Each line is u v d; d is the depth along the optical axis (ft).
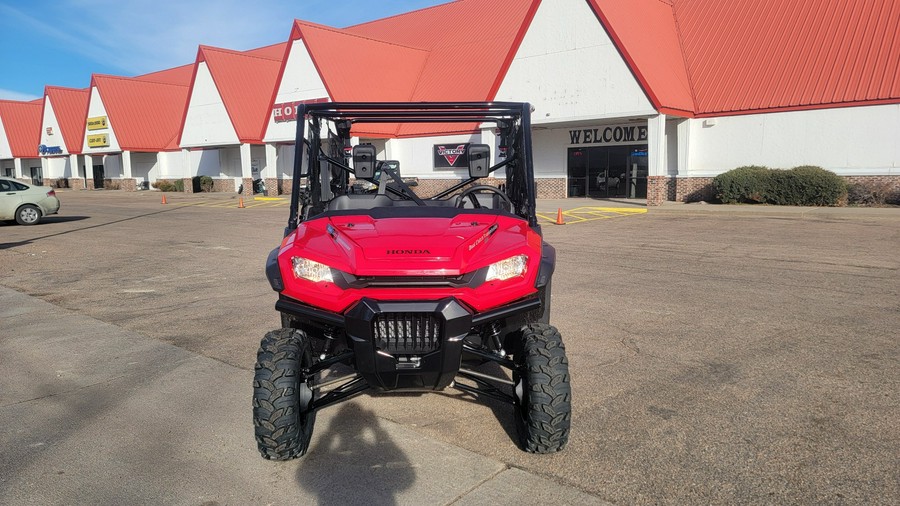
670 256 38.52
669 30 85.56
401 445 14.26
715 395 16.43
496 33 114.01
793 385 16.96
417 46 122.21
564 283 31.04
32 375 19.47
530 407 13.06
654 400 16.21
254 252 44.91
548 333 13.83
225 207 90.99
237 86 124.77
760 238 45.37
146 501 12.09
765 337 21.42
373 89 104.78
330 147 18.94
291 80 107.55
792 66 73.56
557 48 78.33
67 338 23.52
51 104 177.58
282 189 123.03
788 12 79.61
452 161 100.17
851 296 26.96
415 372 13.02
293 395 13.10
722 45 81.46
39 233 58.59
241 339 22.88
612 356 19.83
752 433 14.19
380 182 17.67
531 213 16.21
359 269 13.16
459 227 14.73
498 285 13.58
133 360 20.71
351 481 12.69
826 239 44.01
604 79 74.84
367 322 12.71
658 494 11.85
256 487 12.54
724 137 75.25
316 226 15.34
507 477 12.68
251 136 119.55
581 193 90.79
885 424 14.46
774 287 29.09
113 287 33.06
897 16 70.59
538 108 81.00
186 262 40.86
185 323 25.35
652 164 72.74
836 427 14.37
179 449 14.28
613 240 46.14
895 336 21.09
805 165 69.56
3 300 30.37
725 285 29.84
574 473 12.74
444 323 12.72
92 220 71.72
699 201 77.46
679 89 76.13
